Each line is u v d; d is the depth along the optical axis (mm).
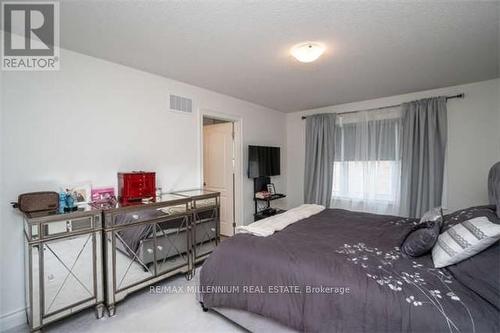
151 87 2715
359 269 1421
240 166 3941
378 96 3693
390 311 1168
